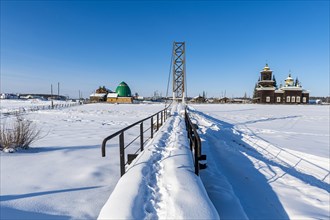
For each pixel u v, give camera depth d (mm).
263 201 4172
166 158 4547
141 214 2604
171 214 2596
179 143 5926
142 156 4664
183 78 32750
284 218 3600
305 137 12820
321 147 10039
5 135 8094
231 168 6172
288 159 8273
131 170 3842
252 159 7113
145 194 3076
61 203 3926
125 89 93812
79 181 4934
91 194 4293
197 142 3883
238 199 3895
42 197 4141
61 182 4875
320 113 35562
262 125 18859
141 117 25453
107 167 5938
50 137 10945
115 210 2617
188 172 3775
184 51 33156
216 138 10812
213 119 22422
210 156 6953
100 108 47719
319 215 3623
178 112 20250
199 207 2711
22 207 3766
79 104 67875
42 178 5102
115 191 3117
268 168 6215
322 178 6441
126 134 12172
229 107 54594
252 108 50312
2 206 3781
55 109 41281
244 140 11562
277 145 10273
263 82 77875
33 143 9242
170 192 3084
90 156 7094
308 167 7371
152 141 6207
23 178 5090
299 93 74688
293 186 4938
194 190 3121
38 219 3418
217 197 3873
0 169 5691
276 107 56219
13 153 7316
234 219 3221
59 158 6801
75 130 13883
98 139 10406
